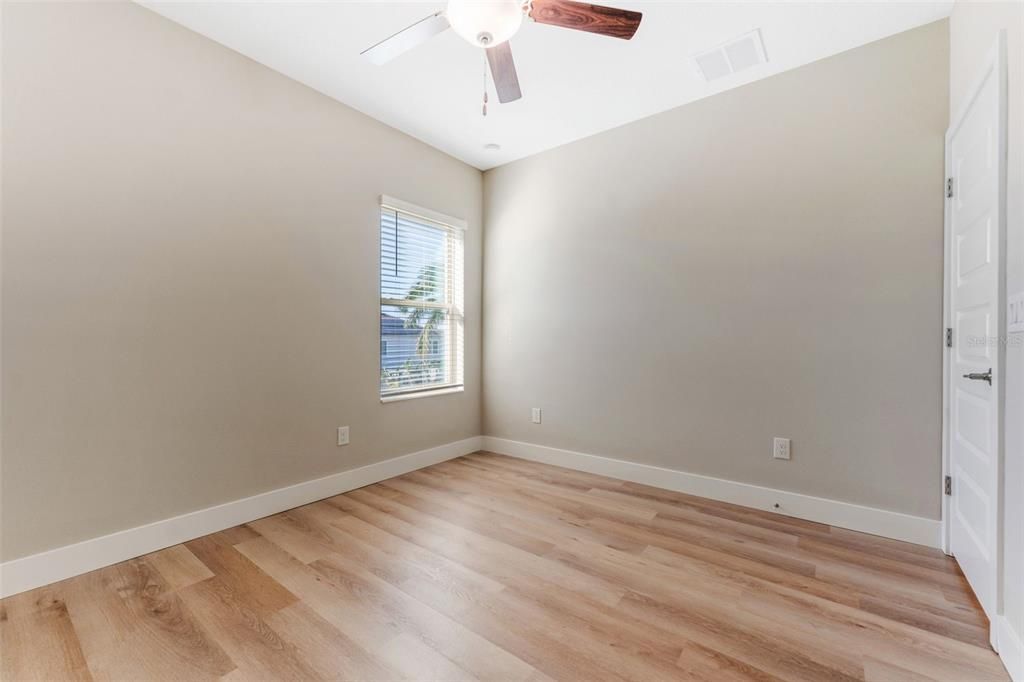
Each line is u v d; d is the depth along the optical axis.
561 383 3.50
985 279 1.61
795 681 1.29
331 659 1.38
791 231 2.50
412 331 3.44
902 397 2.21
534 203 3.66
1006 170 1.43
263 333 2.50
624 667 1.34
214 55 2.29
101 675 1.31
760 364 2.60
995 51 1.47
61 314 1.84
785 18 2.09
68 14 1.85
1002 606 1.39
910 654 1.40
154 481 2.10
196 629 1.52
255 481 2.46
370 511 2.58
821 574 1.88
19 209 1.75
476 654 1.40
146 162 2.07
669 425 2.95
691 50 2.33
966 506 1.82
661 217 2.97
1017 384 1.32
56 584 1.80
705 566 1.95
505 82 1.91
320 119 2.76
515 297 3.79
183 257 2.19
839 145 2.36
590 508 2.62
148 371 2.08
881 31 2.19
